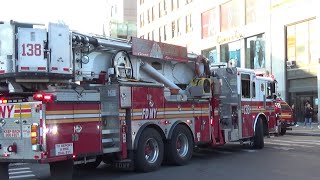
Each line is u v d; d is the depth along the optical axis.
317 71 30.97
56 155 8.73
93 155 9.60
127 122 10.62
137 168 10.85
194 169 11.33
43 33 9.05
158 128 11.46
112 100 10.39
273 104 17.30
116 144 10.37
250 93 15.69
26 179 10.70
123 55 11.37
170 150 11.81
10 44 8.92
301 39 32.69
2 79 9.20
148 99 11.20
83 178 10.34
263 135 16.44
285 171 10.75
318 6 30.84
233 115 14.78
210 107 13.74
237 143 17.91
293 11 33.12
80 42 10.09
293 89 33.47
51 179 10.25
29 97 9.07
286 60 34.09
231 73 14.91
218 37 43.03
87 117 9.48
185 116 12.49
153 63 12.81
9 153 9.03
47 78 9.12
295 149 15.81
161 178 10.04
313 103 31.83
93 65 10.72
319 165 11.73
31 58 8.91
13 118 9.00
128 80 11.01
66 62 9.38
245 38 39.09
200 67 14.17
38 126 8.63
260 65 37.09
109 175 10.73
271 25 35.41
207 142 13.39
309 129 27.34
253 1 37.78
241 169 11.20
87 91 9.55
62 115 8.91
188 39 50.31
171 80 13.48
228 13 41.62
